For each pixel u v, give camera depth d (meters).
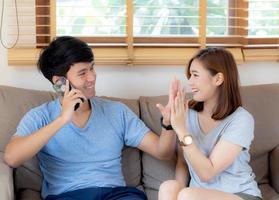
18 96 2.05
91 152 1.88
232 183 1.78
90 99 1.94
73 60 1.78
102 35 2.37
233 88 1.81
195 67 1.80
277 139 2.13
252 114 2.13
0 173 1.69
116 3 2.37
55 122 1.74
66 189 1.83
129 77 2.39
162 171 2.06
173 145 1.91
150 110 2.12
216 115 1.81
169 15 2.40
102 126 1.91
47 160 1.90
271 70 2.50
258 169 2.14
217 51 1.82
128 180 2.06
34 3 2.27
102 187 1.83
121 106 1.99
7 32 2.27
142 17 2.38
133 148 2.08
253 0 2.42
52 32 2.28
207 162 1.70
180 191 1.64
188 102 1.92
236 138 1.74
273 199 1.98
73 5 2.33
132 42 2.34
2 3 2.25
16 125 1.99
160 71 2.41
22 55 2.26
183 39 2.44
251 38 2.48
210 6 2.43
